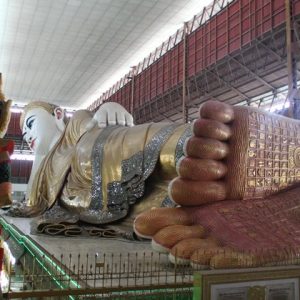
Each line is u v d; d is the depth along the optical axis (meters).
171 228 4.23
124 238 6.25
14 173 27.36
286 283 2.79
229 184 4.68
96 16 16.14
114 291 3.04
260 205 4.75
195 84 14.88
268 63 11.80
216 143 4.59
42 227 6.62
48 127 11.09
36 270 5.12
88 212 7.06
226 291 2.63
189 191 4.51
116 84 23.84
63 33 17.69
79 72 22.47
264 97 13.91
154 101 17.94
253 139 4.80
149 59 19.61
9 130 27.77
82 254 4.91
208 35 14.09
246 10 12.20
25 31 17.56
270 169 4.98
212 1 14.73
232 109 4.83
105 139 7.36
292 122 5.35
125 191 6.66
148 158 6.48
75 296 3.26
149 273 3.79
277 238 4.23
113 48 19.19
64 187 8.26
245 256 3.76
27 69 22.08
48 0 15.05
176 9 15.51
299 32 10.11
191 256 3.88
